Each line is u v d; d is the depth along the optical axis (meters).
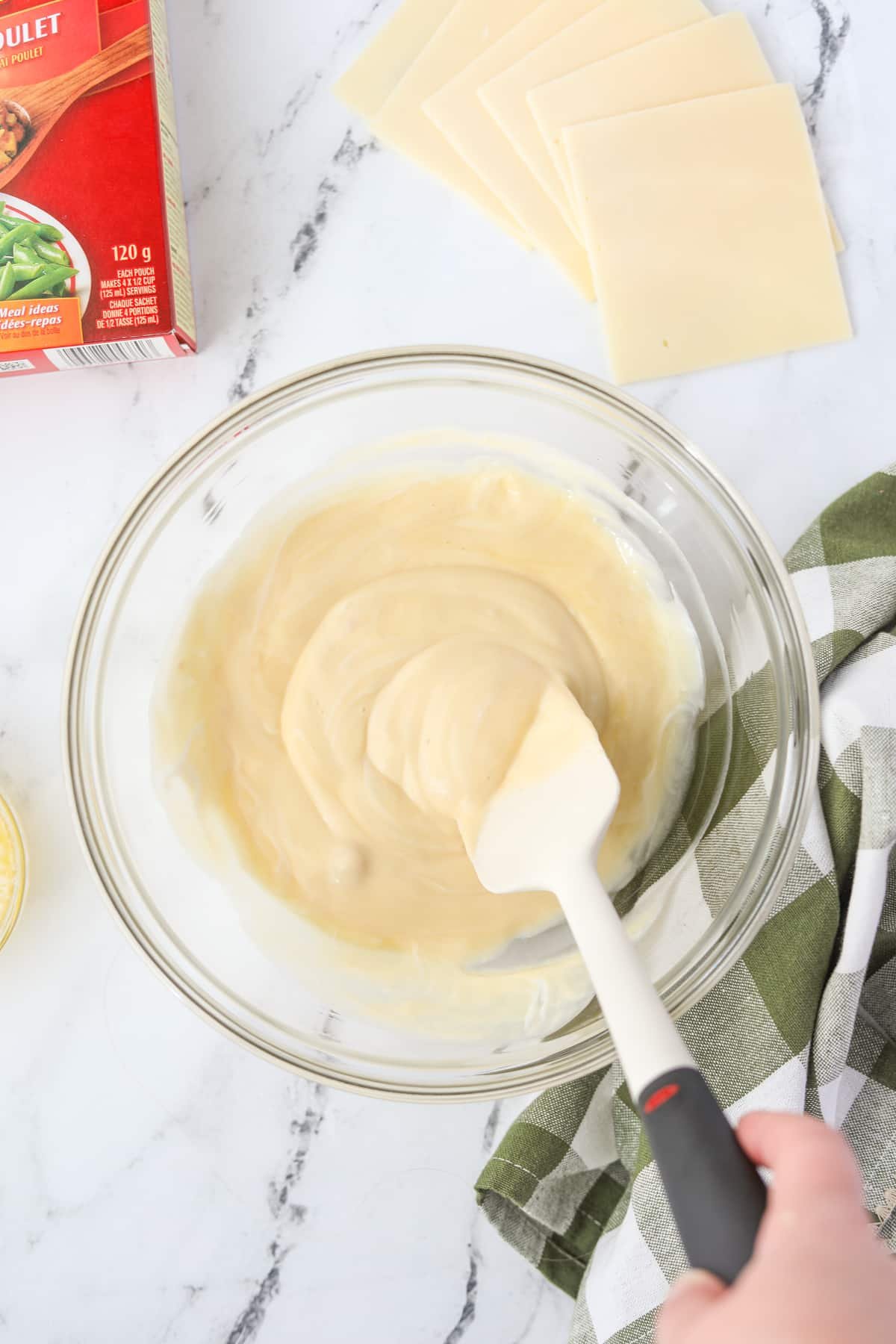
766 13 0.71
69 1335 0.69
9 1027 0.70
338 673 0.64
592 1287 0.65
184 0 0.71
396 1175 0.69
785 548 0.70
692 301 0.70
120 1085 0.69
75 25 0.67
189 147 0.71
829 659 0.67
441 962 0.65
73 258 0.67
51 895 0.70
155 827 0.66
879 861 0.65
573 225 0.70
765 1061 0.65
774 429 0.70
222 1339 0.69
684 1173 0.50
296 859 0.65
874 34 0.71
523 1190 0.67
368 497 0.66
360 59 0.71
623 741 0.65
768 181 0.70
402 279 0.71
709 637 0.66
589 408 0.66
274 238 0.71
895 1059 0.66
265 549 0.66
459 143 0.70
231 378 0.71
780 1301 0.42
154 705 0.66
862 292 0.70
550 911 0.65
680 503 0.66
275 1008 0.66
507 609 0.65
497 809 0.61
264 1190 0.69
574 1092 0.67
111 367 0.71
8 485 0.71
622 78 0.70
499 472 0.67
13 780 0.70
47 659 0.70
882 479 0.68
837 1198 0.46
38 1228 0.69
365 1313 0.69
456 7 0.71
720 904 0.65
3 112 0.67
